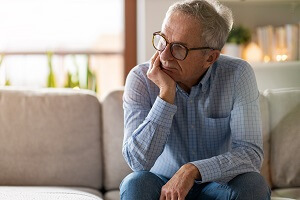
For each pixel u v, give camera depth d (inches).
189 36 72.1
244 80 77.9
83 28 163.0
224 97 78.4
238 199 67.6
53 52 160.2
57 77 159.9
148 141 72.6
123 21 152.1
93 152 98.7
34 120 98.0
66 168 97.4
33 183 97.3
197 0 74.5
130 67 153.6
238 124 76.9
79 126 98.6
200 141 80.0
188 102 78.1
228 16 77.5
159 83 74.2
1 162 96.7
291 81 144.6
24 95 100.0
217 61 80.0
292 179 99.7
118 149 99.1
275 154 100.9
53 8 161.6
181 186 68.1
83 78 134.8
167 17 73.4
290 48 144.5
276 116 102.3
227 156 72.6
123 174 98.8
